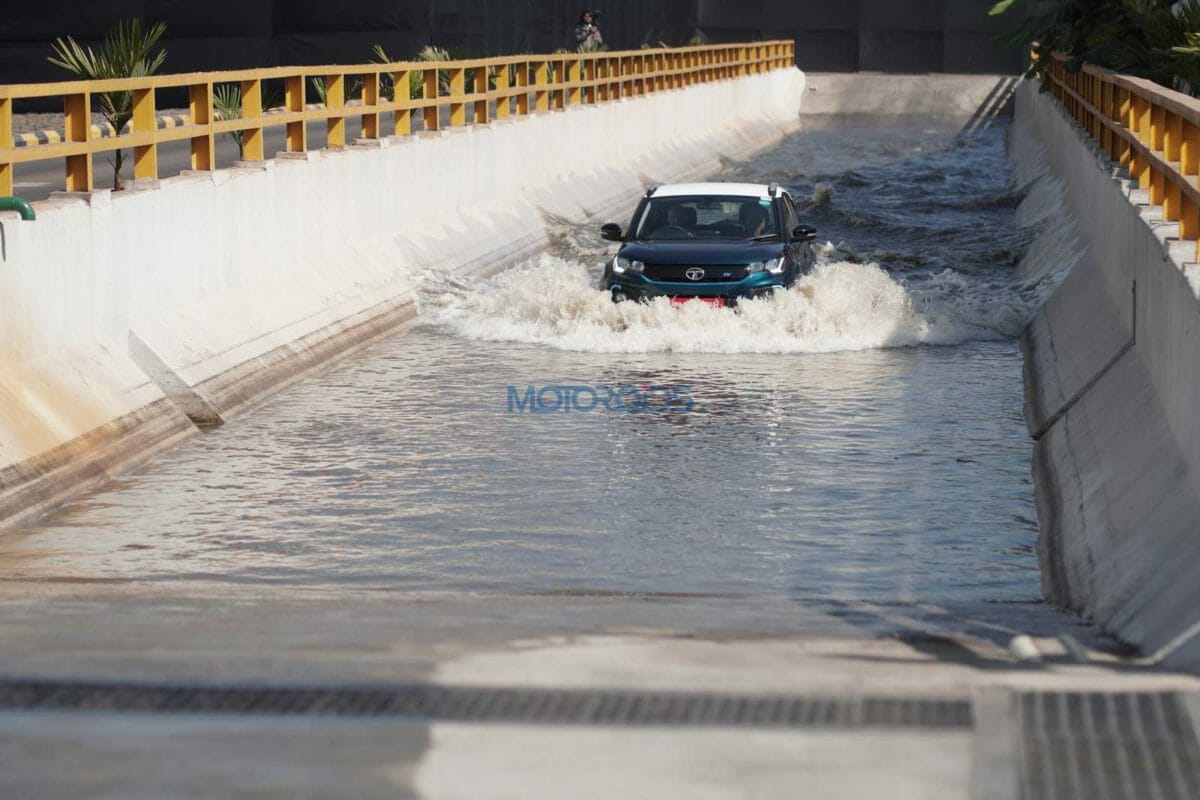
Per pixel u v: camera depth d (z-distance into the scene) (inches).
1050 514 1336.1
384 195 2571.4
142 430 1565.0
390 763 569.3
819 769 561.9
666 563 1191.6
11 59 4539.9
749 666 705.6
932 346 2219.5
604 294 2263.8
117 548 1237.7
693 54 5393.7
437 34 5032.0
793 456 1563.7
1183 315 1188.5
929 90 7027.6
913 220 3804.1
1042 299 2383.1
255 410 1786.4
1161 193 1624.0
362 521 1320.1
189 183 1846.7
